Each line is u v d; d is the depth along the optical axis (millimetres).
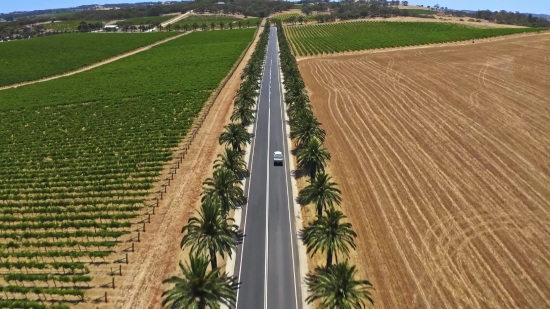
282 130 98375
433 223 60750
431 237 57562
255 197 68750
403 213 63500
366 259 53438
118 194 72312
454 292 47750
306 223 61531
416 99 119188
